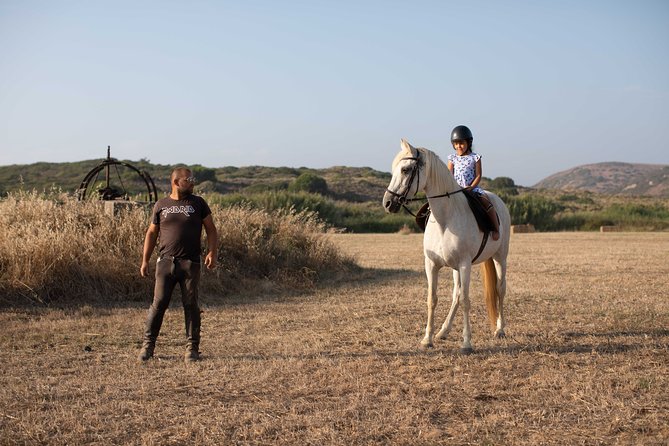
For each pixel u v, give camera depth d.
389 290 12.88
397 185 7.14
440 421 5.16
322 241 15.51
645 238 32.31
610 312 10.26
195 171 78.75
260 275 13.34
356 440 4.71
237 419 5.12
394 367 6.82
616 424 4.98
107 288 11.02
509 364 6.89
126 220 12.41
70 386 6.06
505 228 8.57
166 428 4.95
